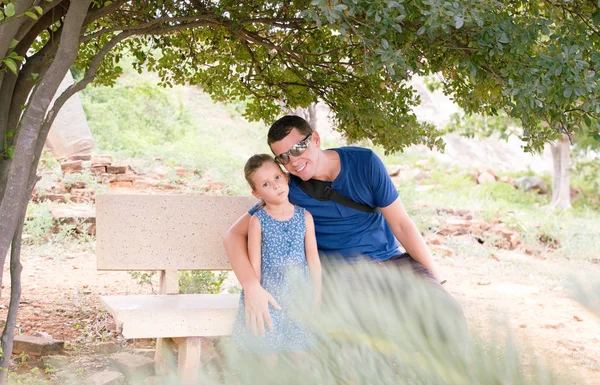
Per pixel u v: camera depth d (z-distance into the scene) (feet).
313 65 15.98
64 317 18.22
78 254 28.17
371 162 12.14
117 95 60.39
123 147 53.26
